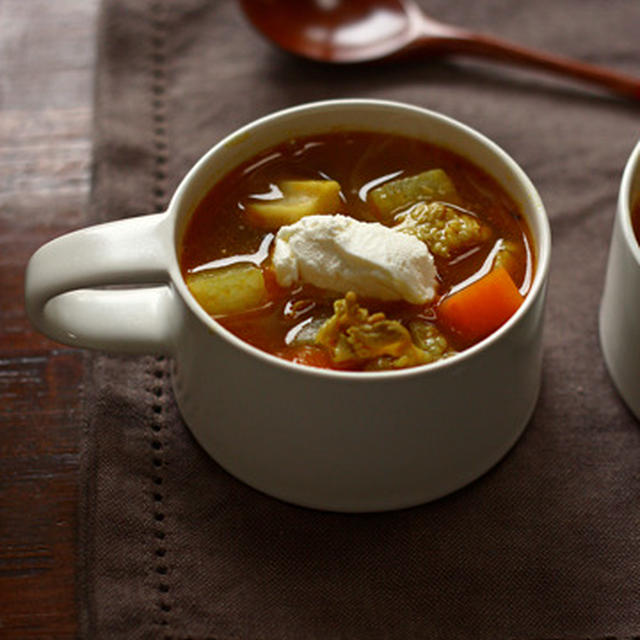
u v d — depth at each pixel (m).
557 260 0.91
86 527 0.85
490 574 0.84
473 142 0.86
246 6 0.98
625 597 0.83
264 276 0.84
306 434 0.82
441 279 0.85
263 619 0.83
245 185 0.87
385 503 0.84
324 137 0.88
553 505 0.85
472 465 0.84
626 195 0.85
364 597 0.83
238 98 0.97
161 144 0.95
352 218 0.86
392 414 0.81
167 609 0.83
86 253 0.82
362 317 0.82
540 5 1.00
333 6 0.99
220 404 0.83
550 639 0.83
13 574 0.84
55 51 0.99
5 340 0.90
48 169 0.95
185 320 0.82
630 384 0.86
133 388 0.88
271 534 0.85
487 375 0.82
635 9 1.00
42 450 0.87
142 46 0.98
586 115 0.96
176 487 0.86
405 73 0.98
